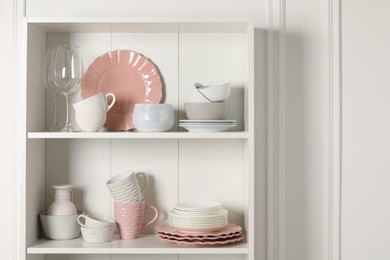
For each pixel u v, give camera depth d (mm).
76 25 1797
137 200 1843
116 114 1934
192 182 1954
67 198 1854
